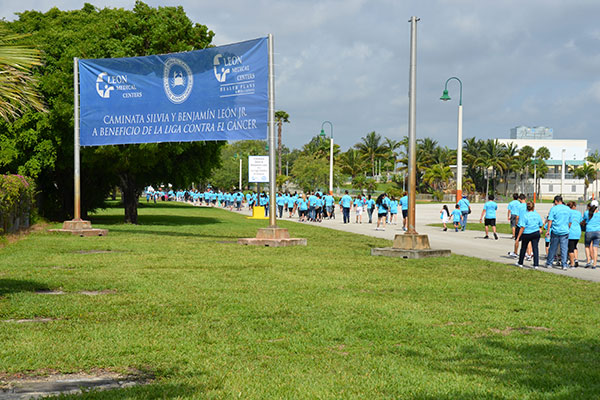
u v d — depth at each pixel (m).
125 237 20.72
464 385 4.87
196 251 16.00
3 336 6.22
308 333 6.69
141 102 20.39
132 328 6.73
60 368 5.23
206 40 30.52
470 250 18.83
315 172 89.25
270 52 18.20
